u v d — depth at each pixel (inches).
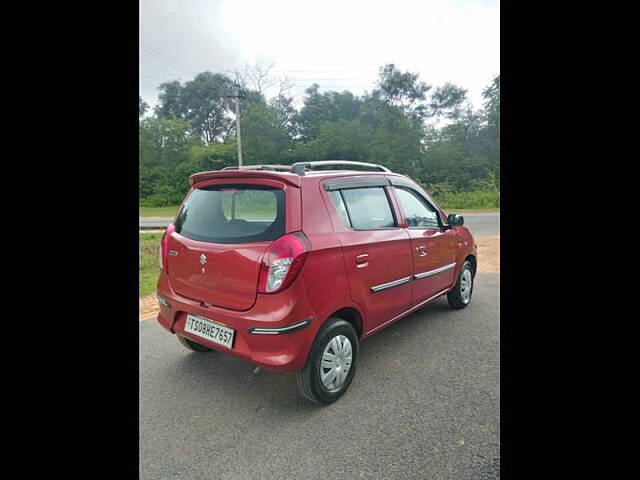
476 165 1711.4
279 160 1685.5
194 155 1631.4
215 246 99.0
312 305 92.8
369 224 116.8
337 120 1893.5
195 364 127.0
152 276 272.1
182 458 81.4
